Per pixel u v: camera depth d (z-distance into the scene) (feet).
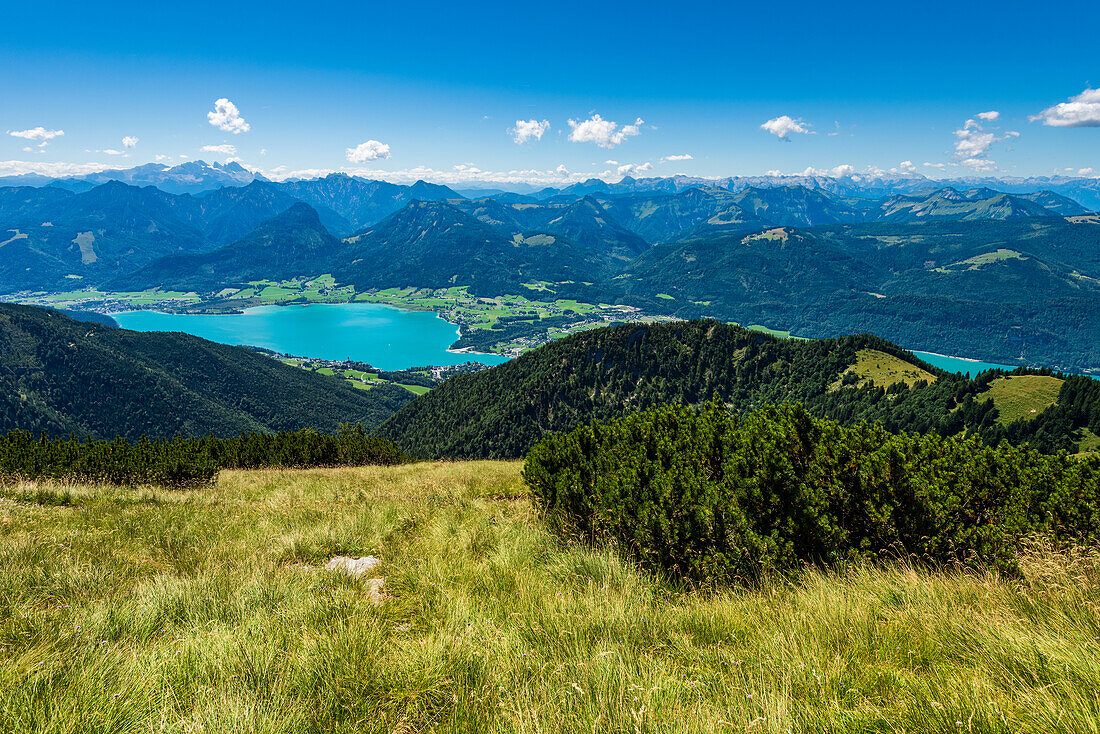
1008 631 11.75
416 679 11.16
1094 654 10.73
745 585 17.67
